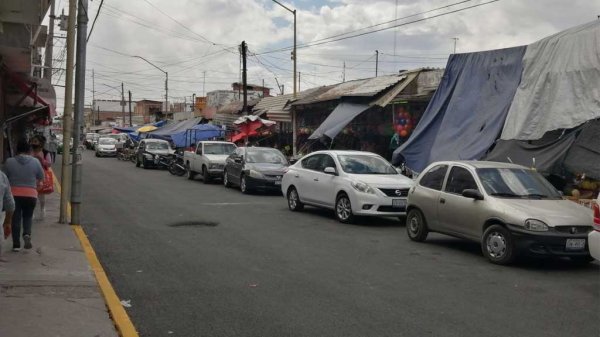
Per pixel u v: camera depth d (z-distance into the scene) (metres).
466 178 10.09
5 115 17.95
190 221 13.18
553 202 9.34
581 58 13.98
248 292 7.11
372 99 22.31
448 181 10.45
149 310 6.34
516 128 15.03
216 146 25.73
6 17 11.54
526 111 14.94
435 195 10.55
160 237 11.02
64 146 11.80
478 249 10.29
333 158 14.38
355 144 24.00
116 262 8.77
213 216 14.13
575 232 8.59
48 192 11.98
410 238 11.17
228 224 12.88
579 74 13.91
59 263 8.17
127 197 18.05
